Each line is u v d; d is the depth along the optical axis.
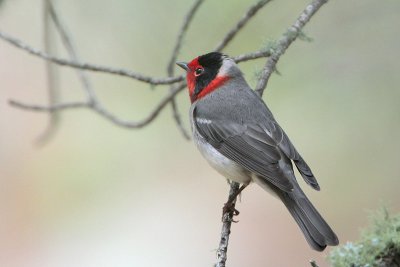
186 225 13.78
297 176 13.06
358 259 7.37
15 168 14.17
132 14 12.74
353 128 12.16
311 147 12.57
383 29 11.64
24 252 13.79
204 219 13.84
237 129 8.53
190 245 13.70
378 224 7.67
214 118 8.70
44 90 14.58
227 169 8.52
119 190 13.96
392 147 12.14
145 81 9.02
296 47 11.75
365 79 11.68
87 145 14.05
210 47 12.09
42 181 14.09
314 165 12.66
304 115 12.17
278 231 13.62
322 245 7.27
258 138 8.40
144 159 13.95
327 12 11.76
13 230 13.95
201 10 12.03
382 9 11.62
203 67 9.19
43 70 14.55
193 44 12.16
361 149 12.36
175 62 9.87
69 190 14.06
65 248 13.85
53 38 11.70
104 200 13.96
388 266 7.32
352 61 11.68
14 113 14.53
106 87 13.52
